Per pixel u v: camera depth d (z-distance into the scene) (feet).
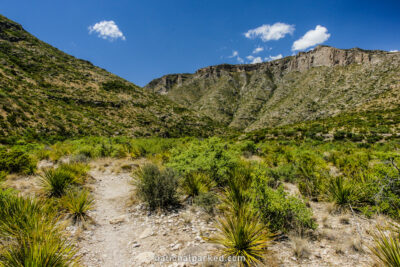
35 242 8.13
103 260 9.64
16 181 20.79
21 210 10.50
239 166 20.52
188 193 17.31
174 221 13.38
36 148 48.75
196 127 247.50
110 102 197.57
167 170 19.02
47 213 12.01
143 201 16.56
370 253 9.25
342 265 8.57
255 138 162.71
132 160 36.50
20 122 93.30
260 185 12.94
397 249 7.72
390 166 14.53
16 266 7.46
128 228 12.89
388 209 12.74
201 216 13.84
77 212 13.57
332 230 11.49
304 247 9.73
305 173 21.21
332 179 16.30
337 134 128.57
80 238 11.27
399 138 105.60
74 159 31.96
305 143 92.84
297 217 11.37
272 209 11.51
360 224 12.04
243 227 9.70
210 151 20.52
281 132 166.71
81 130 120.57
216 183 18.80
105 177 25.81
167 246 10.64
